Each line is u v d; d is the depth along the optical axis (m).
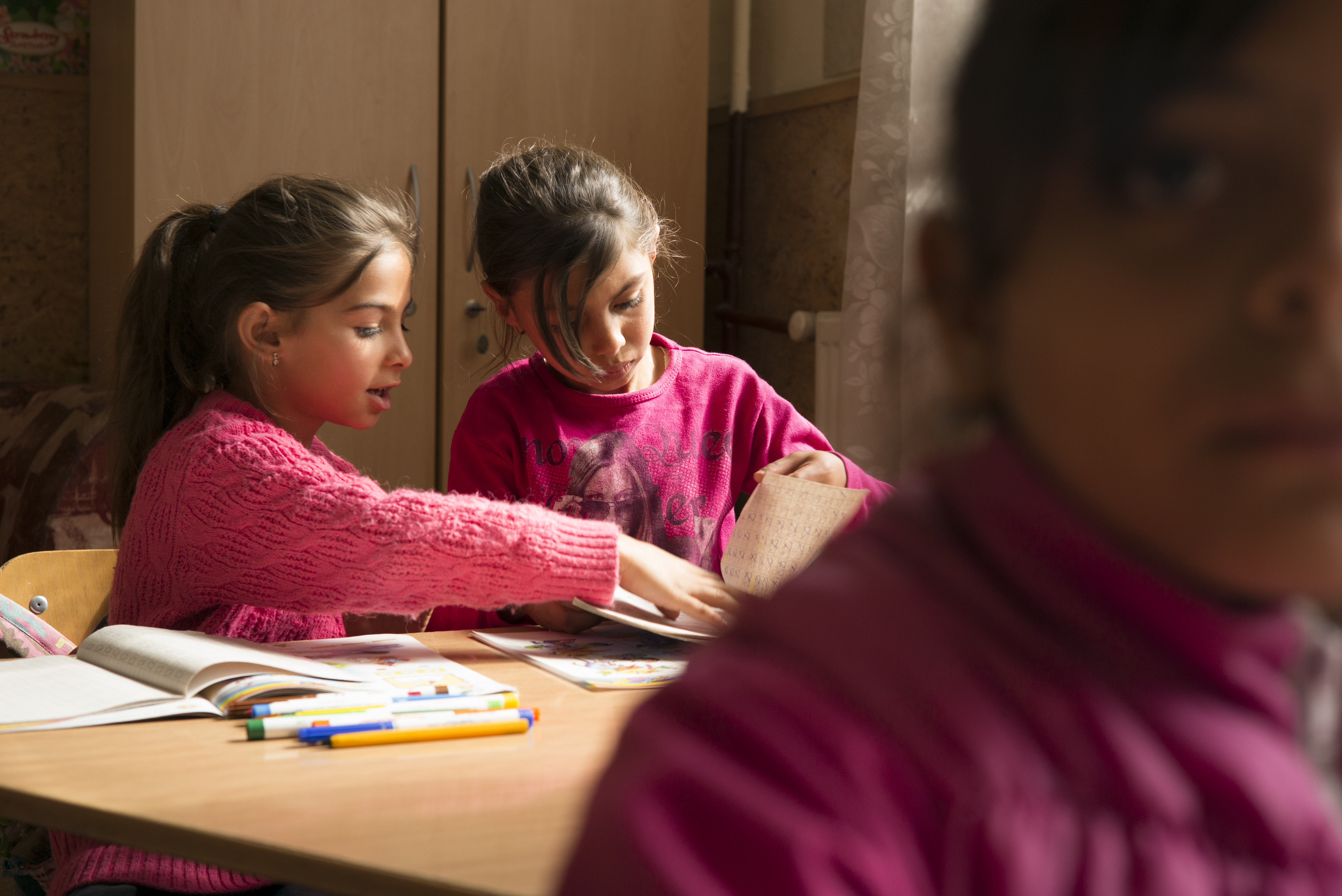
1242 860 0.20
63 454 1.95
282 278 1.01
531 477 1.27
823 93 2.13
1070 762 0.19
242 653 0.77
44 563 1.13
